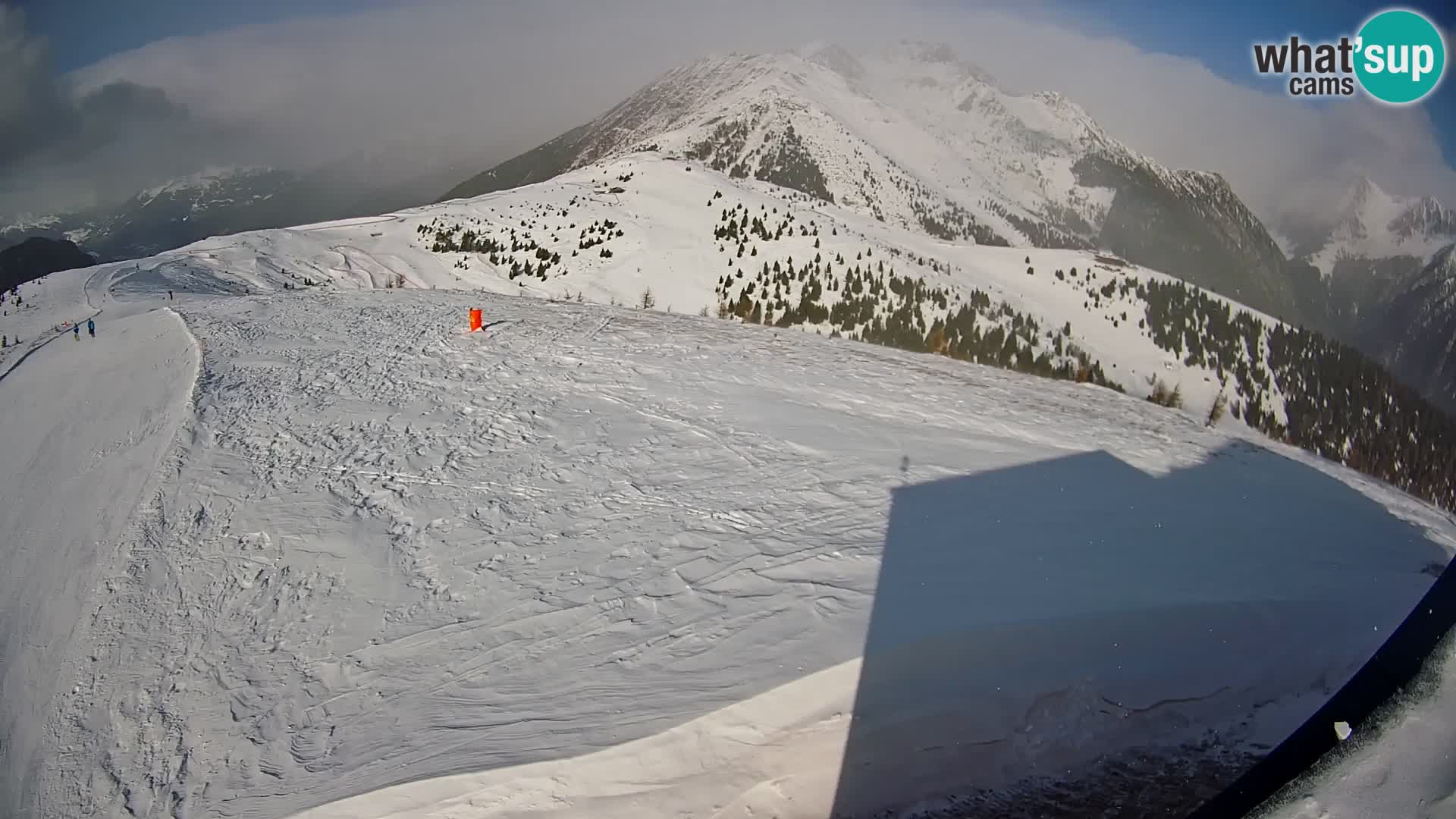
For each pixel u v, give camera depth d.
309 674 8.24
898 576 8.79
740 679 6.97
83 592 11.04
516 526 10.97
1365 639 8.15
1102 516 10.90
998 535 10.02
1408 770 3.42
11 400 23.89
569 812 6.01
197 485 13.24
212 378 18.78
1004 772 6.50
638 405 15.73
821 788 6.27
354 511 11.80
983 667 7.20
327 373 18.62
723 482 12.07
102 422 18.72
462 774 6.18
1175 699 7.23
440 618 8.88
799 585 8.66
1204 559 9.60
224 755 7.25
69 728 8.30
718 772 6.28
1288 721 7.08
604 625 8.28
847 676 6.93
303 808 6.26
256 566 10.64
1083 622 7.78
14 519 15.32
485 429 14.63
